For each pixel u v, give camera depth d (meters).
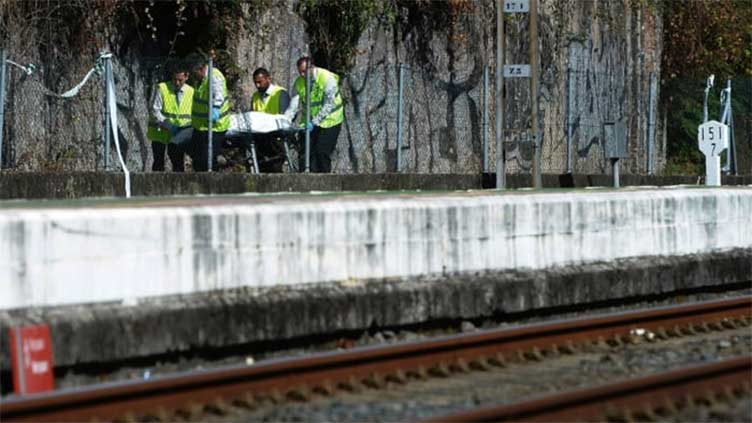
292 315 41.03
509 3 76.50
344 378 35.72
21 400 29.94
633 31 110.56
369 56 89.75
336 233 43.16
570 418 30.42
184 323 38.12
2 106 66.12
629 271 53.31
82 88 71.69
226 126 72.25
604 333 44.16
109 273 37.12
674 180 101.50
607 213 53.41
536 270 50.09
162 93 72.31
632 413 31.22
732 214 60.38
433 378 37.22
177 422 30.81
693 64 125.19
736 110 111.12
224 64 81.81
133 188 66.50
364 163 81.19
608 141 89.31
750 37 131.62
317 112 75.88
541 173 89.31
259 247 40.91
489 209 48.41
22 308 35.09
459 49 95.31
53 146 70.25
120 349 36.53
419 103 83.81
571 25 103.56
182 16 79.88
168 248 38.56
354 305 42.88
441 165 85.31
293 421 31.00
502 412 29.22
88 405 30.55
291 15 86.00
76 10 74.44
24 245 35.19
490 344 40.34
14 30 71.44
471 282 46.84
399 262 45.19
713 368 35.09
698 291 57.88
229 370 33.62
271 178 70.44
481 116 88.69
